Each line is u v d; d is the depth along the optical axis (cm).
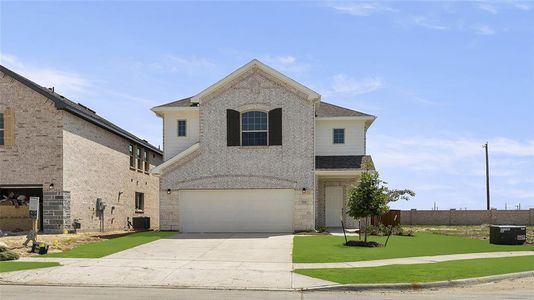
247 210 2797
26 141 2698
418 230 3472
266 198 2795
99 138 3170
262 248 2080
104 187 3231
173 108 3047
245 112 2839
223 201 2812
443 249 2097
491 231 2420
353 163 2980
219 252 1967
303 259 1772
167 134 3098
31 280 1415
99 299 1158
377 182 2169
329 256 1836
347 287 1320
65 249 2056
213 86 2827
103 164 3219
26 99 2708
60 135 2688
